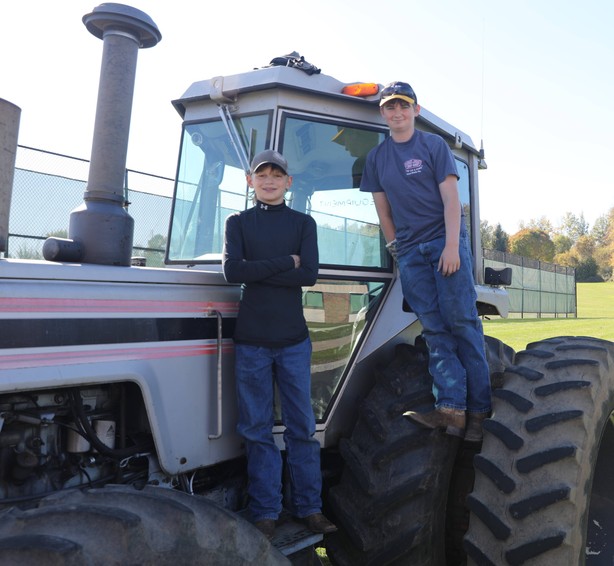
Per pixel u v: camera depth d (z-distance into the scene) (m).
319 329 3.12
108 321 2.32
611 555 2.94
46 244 2.52
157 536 1.75
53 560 1.50
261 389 2.73
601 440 3.11
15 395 2.16
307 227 2.85
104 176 2.66
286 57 3.19
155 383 2.46
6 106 2.26
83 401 2.38
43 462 2.26
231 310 2.81
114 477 2.44
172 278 2.57
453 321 2.96
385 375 3.25
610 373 3.01
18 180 8.83
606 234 104.56
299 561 2.69
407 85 3.04
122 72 2.71
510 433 2.76
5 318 2.05
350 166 3.26
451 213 2.97
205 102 3.32
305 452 2.82
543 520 2.59
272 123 3.04
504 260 29.31
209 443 2.67
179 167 3.40
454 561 3.19
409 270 3.09
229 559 1.91
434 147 3.04
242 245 2.79
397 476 2.90
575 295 35.47
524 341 16.41
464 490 3.12
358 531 2.88
